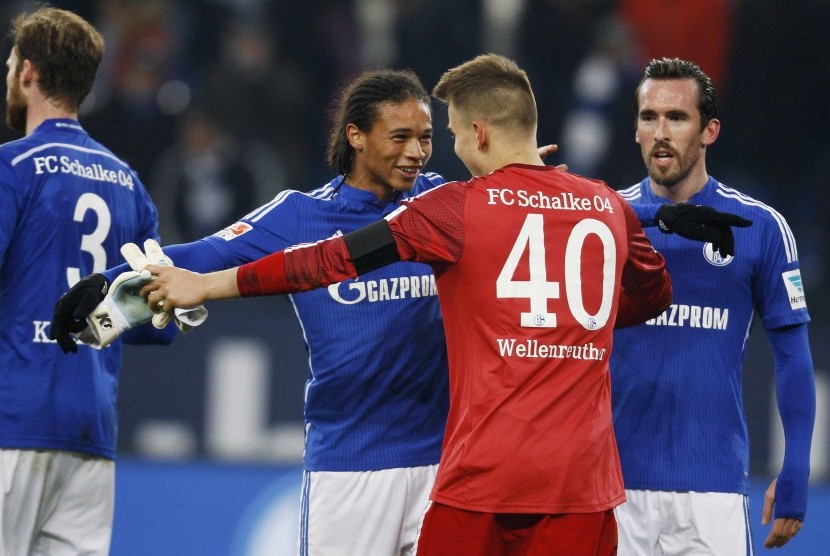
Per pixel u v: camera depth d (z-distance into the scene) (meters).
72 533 17.66
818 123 36.81
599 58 36.06
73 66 17.50
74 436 17.33
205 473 26.64
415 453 16.95
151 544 26.36
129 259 14.69
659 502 17.62
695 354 17.52
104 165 17.89
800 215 36.59
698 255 17.44
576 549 14.47
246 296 14.35
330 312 16.80
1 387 17.03
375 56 37.09
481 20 36.66
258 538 26.39
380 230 14.35
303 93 37.12
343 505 16.91
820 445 27.64
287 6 37.91
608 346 14.84
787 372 17.47
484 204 14.53
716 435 17.61
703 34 36.41
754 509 26.73
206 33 38.66
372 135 16.47
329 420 17.08
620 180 35.06
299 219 16.80
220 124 35.03
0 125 33.03
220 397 28.02
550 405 14.35
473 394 14.54
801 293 17.56
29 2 36.78
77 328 14.98
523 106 15.07
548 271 14.49
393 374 16.80
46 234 17.16
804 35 36.53
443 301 14.84
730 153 36.78
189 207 34.41
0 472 17.00
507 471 14.28
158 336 18.52
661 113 17.16
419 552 14.88
